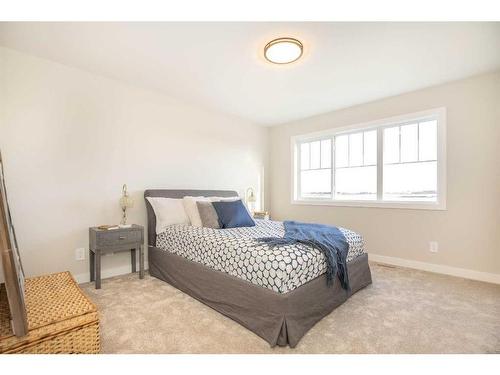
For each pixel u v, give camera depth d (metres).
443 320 1.95
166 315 2.03
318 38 2.14
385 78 2.93
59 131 2.63
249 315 1.82
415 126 3.45
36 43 2.26
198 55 2.44
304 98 3.59
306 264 1.86
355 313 2.07
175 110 3.63
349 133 4.09
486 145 2.83
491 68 2.70
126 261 3.12
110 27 2.02
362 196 3.95
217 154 4.20
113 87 3.02
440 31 2.04
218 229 2.84
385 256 3.56
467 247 2.95
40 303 1.57
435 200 3.28
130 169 3.18
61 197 2.65
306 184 4.69
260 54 2.42
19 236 2.41
